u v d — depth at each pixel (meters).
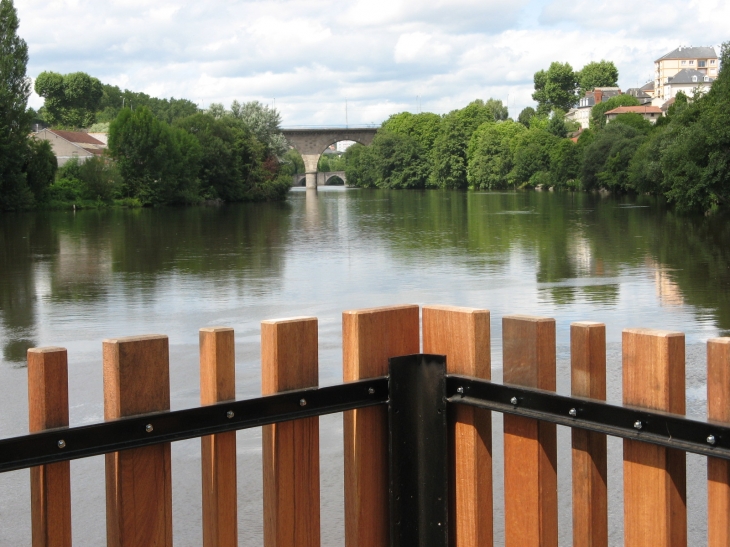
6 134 57.94
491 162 111.56
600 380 2.01
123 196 68.62
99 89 163.38
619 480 5.57
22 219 49.94
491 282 18.19
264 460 2.15
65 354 1.85
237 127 82.25
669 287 16.84
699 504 5.21
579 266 21.08
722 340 1.77
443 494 2.23
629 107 140.25
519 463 2.14
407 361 2.22
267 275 20.44
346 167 156.12
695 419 1.78
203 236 34.97
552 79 183.38
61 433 1.80
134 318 14.19
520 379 2.12
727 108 40.53
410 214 51.75
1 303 16.34
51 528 1.83
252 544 4.81
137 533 1.93
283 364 2.09
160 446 1.94
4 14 59.06
